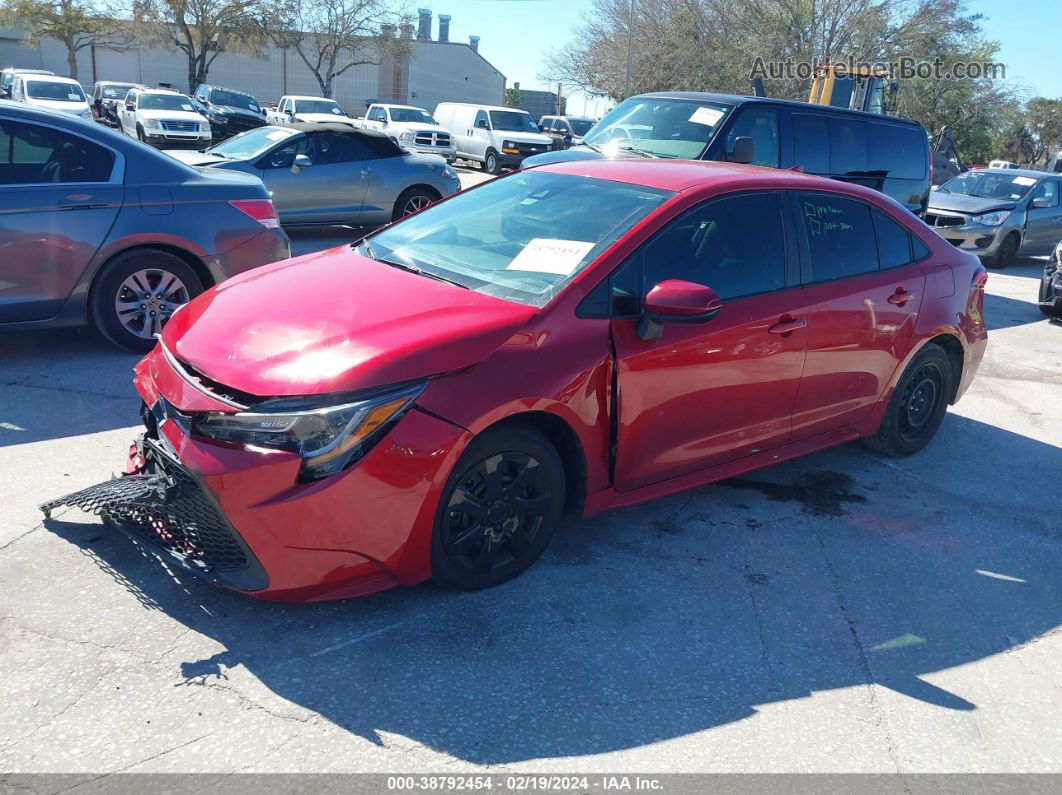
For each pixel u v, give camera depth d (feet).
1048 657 10.74
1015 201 46.01
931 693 9.84
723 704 9.34
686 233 12.28
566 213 12.68
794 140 28.53
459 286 11.49
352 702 8.89
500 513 10.63
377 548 9.61
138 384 11.19
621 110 31.09
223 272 19.76
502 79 197.26
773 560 12.51
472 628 10.25
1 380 17.24
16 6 143.54
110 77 170.81
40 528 11.58
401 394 9.47
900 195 31.73
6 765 7.77
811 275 13.78
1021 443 18.34
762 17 105.50
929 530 13.92
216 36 146.30
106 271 18.47
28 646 9.30
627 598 11.17
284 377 9.36
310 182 35.55
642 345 11.37
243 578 9.57
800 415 14.02
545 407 10.40
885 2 102.53
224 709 8.64
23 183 17.37
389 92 181.78
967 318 16.74
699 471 13.00
